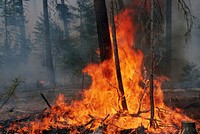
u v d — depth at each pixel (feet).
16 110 35.70
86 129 24.23
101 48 30.48
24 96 47.60
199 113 29.30
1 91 54.70
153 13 22.82
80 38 70.18
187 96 40.04
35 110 35.32
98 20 30.30
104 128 23.31
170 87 51.11
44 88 59.98
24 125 25.96
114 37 25.32
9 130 25.16
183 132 20.76
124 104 25.73
